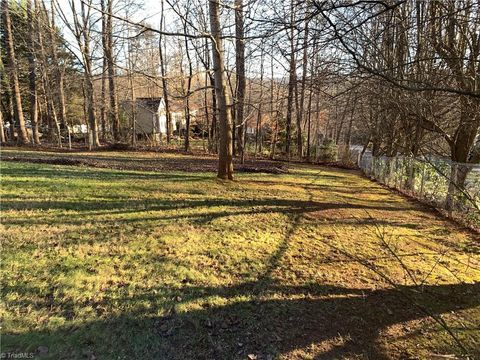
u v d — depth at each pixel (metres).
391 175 12.41
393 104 5.47
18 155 12.44
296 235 5.38
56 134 21.62
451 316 3.27
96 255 3.91
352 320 3.13
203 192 7.81
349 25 2.71
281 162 18.14
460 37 6.04
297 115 21.19
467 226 6.52
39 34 16.28
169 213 5.84
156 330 2.75
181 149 20.20
